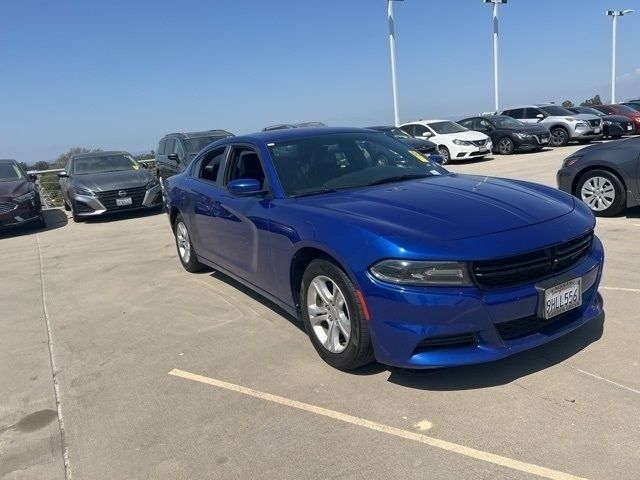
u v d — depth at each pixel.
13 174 11.25
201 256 5.74
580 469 2.39
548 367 3.28
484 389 3.11
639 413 2.76
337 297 3.35
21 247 9.19
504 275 2.88
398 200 3.48
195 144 13.42
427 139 18.27
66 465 2.78
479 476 2.41
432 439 2.70
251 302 5.04
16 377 3.86
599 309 3.38
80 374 3.83
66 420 3.21
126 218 11.75
